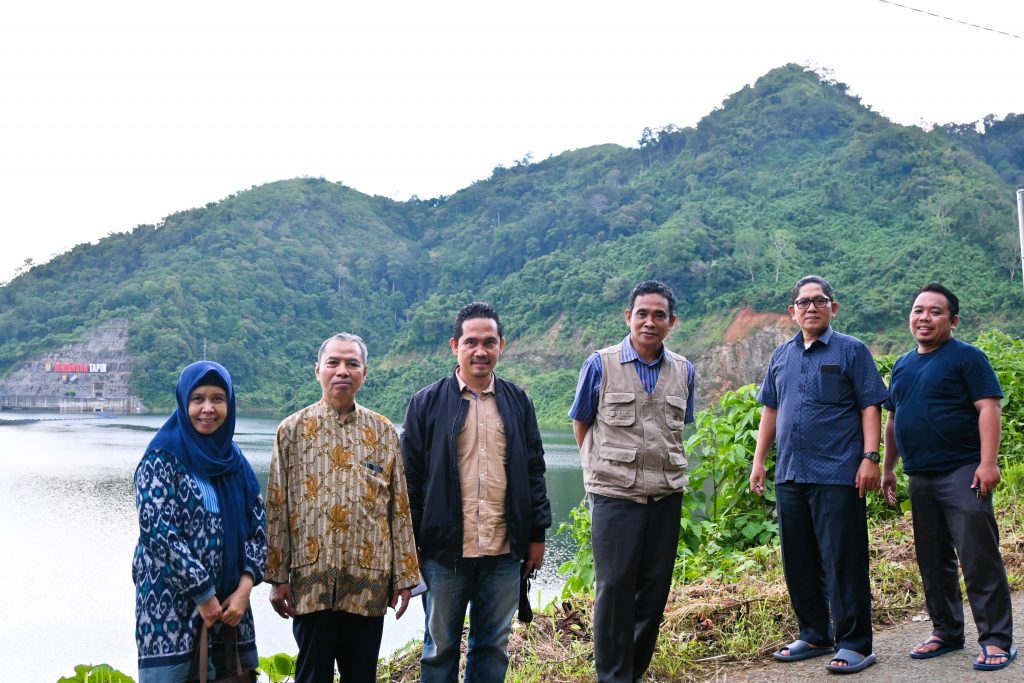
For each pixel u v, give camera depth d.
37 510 28.33
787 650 3.59
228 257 131.50
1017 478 6.52
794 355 3.77
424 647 3.12
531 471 3.18
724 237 95.00
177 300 114.94
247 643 2.63
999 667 3.27
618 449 3.28
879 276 79.44
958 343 3.60
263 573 2.64
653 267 89.25
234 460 2.66
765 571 4.96
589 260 101.50
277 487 2.76
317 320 123.38
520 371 87.31
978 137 132.75
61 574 18.55
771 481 5.61
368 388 86.88
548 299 95.06
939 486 3.53
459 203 164.12
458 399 3.10
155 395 103.25
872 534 5.52
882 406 3.84
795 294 3.77
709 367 76.88
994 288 72.69
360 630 2.79
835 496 3.49
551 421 65.88
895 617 4.09
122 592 16.86
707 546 5.50
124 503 30.16
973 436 3.51
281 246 137.50
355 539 2.73
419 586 2.88
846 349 3.62
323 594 2.68
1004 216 83.69
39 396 104.56
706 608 4.06
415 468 3.08
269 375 109.44
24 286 130.50
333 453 2.78
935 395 3.55
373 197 171.75
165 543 2.40
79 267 135.00
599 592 3.26
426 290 135.50
